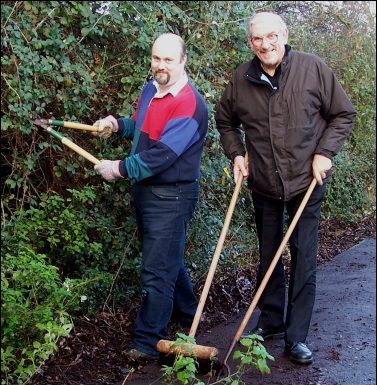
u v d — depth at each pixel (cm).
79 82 361
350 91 758
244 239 525
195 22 433
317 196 352
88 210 383
